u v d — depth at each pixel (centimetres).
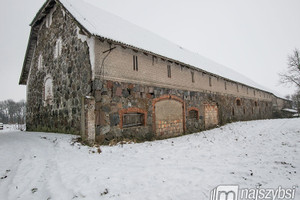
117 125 767
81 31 736
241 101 2036
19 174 375
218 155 577
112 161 482
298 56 2416
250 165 464
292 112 3384
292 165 453
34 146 616
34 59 1328
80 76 781
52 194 294
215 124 1475
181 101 1148
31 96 1316
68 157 495
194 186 337
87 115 662
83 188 314
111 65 779
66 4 874
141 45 879
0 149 574
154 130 940
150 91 945
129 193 303
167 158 535
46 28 1162
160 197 292
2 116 5647
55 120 968
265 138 857
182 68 1199
